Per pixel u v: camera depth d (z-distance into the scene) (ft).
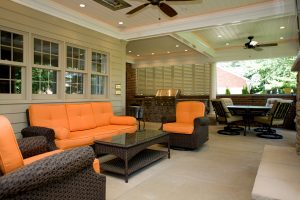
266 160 7.47
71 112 12.95
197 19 15.88
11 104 11.40
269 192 4.99
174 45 25.86
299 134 8.48
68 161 4.50
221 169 10.23
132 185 8.48
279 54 25.48
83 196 5.09
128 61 34.73
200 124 13.67
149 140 10.23
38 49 13.00
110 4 13.84
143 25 18.04
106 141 9.60
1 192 3.44
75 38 15.14
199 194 7.68
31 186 3.84
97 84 17.63
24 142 6.84
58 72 14.25
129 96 35.47
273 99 22.25
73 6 14.19
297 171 6.36
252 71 41.88
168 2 11.98
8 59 11.51
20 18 11.83
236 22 14.71
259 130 20.90
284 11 13.12
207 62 30.22
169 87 33.58
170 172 9.85
